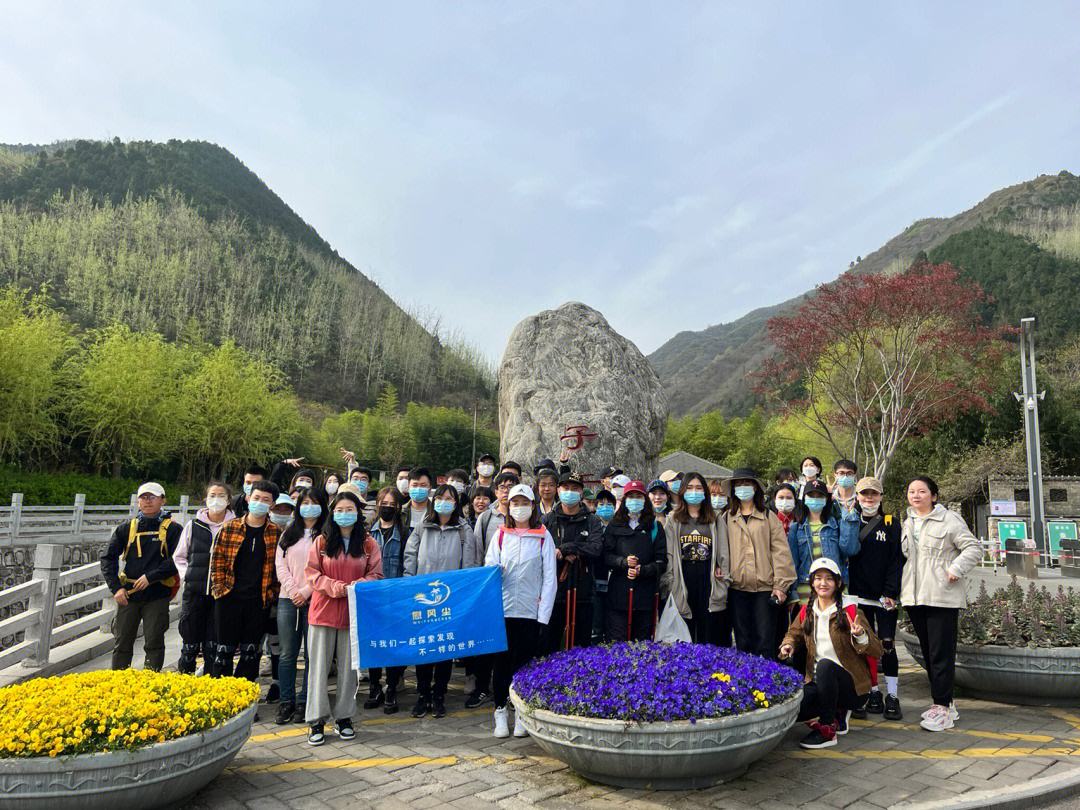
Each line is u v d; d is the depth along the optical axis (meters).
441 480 8.05
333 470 8.52
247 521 5.94
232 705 4.25
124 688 4.20
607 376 12.84
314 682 5.10
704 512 6.43
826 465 32.84
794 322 20.48
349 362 88.19
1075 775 4.41
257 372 44.78
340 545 5.38
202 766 3.93
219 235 100.56
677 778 4.14
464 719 5.78
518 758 4.78
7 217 78.31
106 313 66.50
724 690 4.20
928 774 4.46
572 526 6.12
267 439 42.56
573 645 5.98
